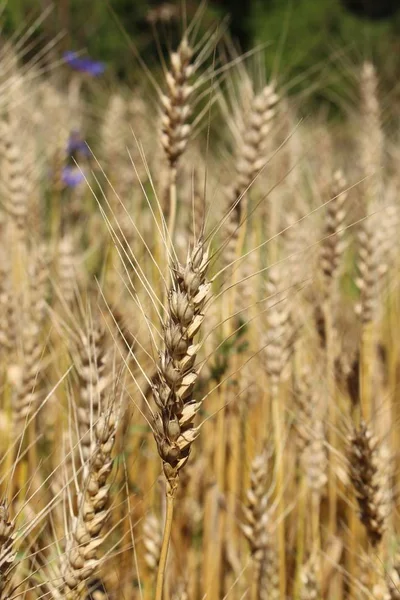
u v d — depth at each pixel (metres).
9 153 1.11
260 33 5.24
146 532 0.92
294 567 1.06
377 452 0.89
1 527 0.73
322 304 1.09
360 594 0.93
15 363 1.03
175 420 0.72
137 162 1.23
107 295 1.04
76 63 1.70
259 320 1.11
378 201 1.26
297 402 1.04
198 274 0.72
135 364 0.95
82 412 0.84
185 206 1.18
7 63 1.08
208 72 0.94
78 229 1.37
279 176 1.26
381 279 1.15
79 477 0.86
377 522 0.89
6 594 0.75
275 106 1.04
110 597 0.90
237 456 1.07
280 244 1.19
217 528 1.02
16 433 0.96
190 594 1.02
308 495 1.07
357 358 1.04
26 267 1.11
